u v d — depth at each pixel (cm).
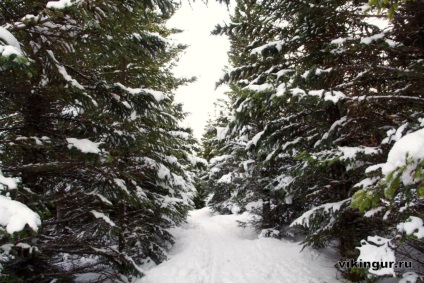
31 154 529
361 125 580
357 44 490
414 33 498
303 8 589
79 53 479
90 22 368
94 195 629
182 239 1274
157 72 989
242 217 1867
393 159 233
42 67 448
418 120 350
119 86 570
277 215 1255
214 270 802
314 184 774
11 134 484
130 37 694
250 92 493
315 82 529
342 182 664
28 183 546
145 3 500
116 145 643
